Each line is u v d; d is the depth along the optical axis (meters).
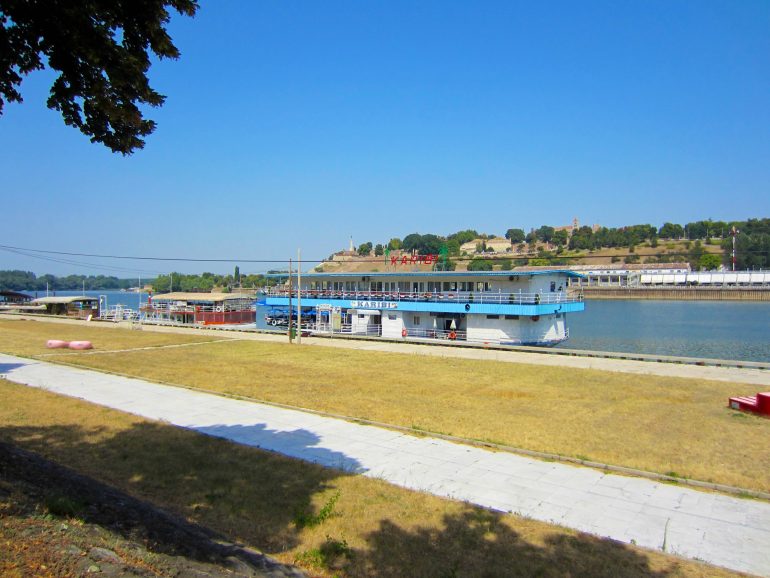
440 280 52.84
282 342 46.25
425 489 12.70
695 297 138.75
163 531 9.38
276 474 13.28
